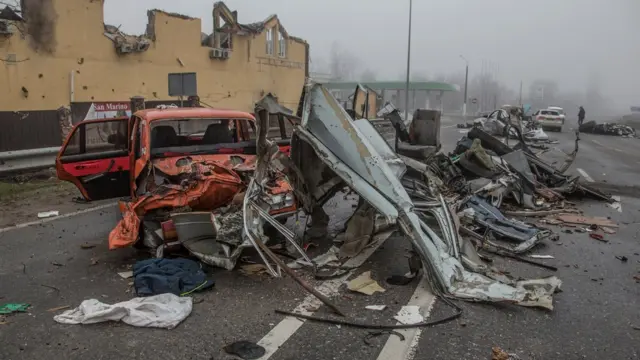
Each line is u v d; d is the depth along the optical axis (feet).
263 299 14.90
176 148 20.68
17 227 23.18
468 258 17.13
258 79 74.02
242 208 17.03
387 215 16.29
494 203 26.53
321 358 11.59
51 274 17.02
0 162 35.81
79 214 25.88
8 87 40.47
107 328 13.01
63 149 22.53
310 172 19.71
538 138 76.13
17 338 12.47
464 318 13.76
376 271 17.43
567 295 15.66
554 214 26.63
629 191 34.71
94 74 48.03
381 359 11.55
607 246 21.17
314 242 20.56
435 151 36.65
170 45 57.11
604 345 12.43
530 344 12.41
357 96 37.47
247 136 24.11
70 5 45.06
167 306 13.85
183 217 16.80
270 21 75.46
